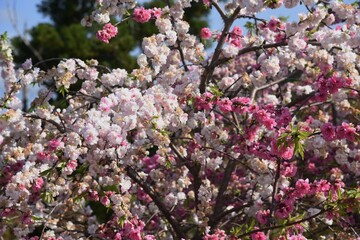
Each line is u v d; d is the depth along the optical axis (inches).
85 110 268.5
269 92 362.6
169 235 306.8
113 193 246.2
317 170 323.0
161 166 313.7
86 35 706.8
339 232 272.4
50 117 261.7
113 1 275.1
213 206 310.5
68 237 278.4
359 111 323.3
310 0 256.1
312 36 277.4
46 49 681.6
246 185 326.6
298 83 357.7
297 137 207.5
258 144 254.2
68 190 271.4
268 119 243.8
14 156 247.0
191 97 259.3
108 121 225.5
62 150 234.5
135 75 256.5
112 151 230.1
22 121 248.7
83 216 315.9
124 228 248.8
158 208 298.0
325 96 252.4
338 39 259.0
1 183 262.7
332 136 226.8
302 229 267.1
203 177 319.0
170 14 285.7
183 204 340.5
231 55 280.5
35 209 285.9
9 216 261.0
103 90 278.8
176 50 301.3
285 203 235.5
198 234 277.4
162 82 263.0
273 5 254.4
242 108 254.2
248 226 251.8
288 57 275.6
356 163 298.4
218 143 275.9
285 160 275.3
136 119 229.5
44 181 257.4
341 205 211.0
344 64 261.1
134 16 274.1
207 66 290.5
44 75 265.7
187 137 281.9
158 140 234.2
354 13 259.3
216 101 257.0
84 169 242.8
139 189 302.0
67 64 256.5
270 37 290.7
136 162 273.0
